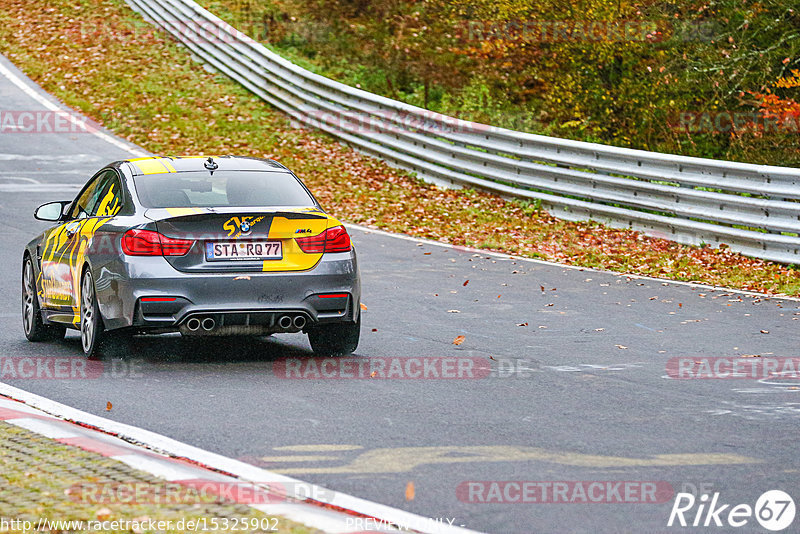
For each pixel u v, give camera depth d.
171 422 25.38
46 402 27.00
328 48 106.62
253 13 116.94
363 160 85.12
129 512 17.70
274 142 89.25
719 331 39.44
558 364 33.31
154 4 119.62
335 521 17.61
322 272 31.89
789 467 22.09
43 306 36.78
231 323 31.22
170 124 92.81
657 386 30.22
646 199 63.81
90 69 106.69
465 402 27.91
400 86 99.31
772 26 76.06
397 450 23.06
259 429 24.80
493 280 50.66
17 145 86.94
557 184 69.62
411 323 40.41
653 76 80.38
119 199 33.12
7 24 120.62
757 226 57.00
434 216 69.81
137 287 30.62
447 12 103.25
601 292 47.84
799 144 74.75
